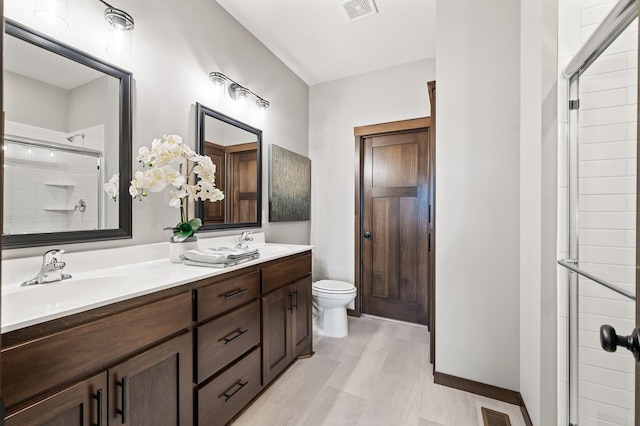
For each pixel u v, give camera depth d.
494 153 1.75
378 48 2.65
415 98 2.86
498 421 1.55
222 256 1.50
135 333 1.08
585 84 1.17
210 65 2.05
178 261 1.60
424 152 2.88
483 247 1.77
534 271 1.43
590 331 1.16
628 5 0.84
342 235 3.19
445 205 1.87
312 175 3.34
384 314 3.05
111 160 1.49
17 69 1.21
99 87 1.46
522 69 1.64
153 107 1.69
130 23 1.49
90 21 1.42
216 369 1.42
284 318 1.98
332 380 1.91
